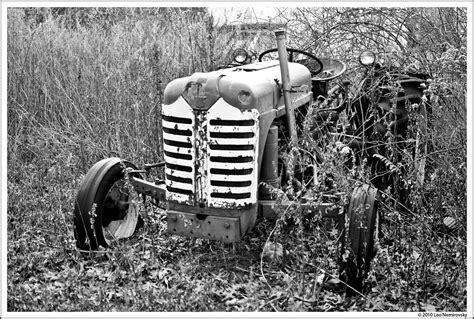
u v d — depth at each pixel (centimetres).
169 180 499
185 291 463
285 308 450
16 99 814
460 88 591
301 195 489
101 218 528
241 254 535
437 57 652
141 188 532
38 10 962
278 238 519
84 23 1013
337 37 789
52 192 645
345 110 620
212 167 483
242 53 614
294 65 585
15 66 821
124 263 511
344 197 474
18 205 631
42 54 841
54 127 784
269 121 502
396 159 571
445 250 494
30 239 569
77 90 782
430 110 641
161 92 701
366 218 464
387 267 477
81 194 519
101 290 458
